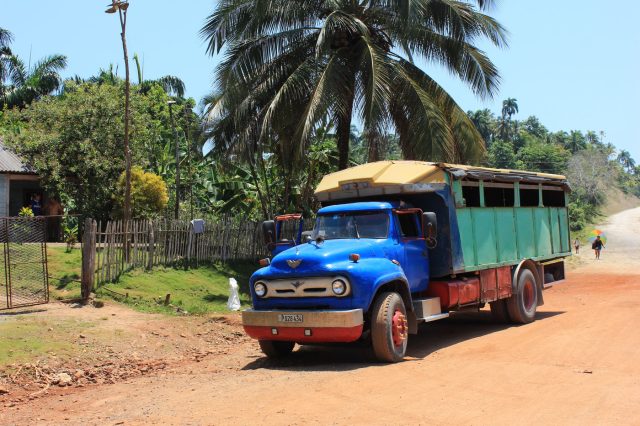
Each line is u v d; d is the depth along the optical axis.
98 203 22.80
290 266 9.01
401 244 9.91
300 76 17.77
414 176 10.26
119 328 11.43
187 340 11.51
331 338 8.60
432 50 19.14
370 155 18.03
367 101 16.55
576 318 12.78
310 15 18.98
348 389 7.00
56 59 36.22
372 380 7.47
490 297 11.70
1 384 8.09
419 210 9.97
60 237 23.23
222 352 10.82
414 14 16.58
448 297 10.41
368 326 9.22
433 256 10.68
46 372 8.77
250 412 6.18
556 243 14.79
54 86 36.06
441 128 17.53
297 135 16.59
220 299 16.03
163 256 17.48
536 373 7.45
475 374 7.54
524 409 5.88
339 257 8.89
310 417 5.88
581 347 9.20
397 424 5.54
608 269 32.72
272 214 23.98
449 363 8.41
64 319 11.59
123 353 10.16
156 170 30.23
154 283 15.83
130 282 15.31
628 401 6.04
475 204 11.55
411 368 8.19
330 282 8.69
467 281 11.02
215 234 19.42
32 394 7.82
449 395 6.54
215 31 18.61
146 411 6.57
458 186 10.87
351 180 10.67
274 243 10.70
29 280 14.48
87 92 23.22
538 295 13.49
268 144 20.23
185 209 28.91
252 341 11.81
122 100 22.98
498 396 6.42
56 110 22.27
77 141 21.97
